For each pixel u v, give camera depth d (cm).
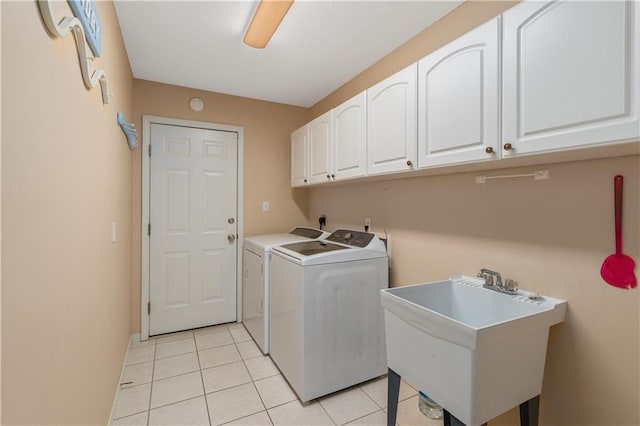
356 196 262
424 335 120
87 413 113
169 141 278
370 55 223
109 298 156
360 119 197
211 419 169
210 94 294
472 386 102
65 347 88
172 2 164
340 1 165
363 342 201
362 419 170
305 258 183
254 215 316
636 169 107
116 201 175
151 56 224
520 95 109
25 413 63
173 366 223
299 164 288
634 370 108
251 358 235
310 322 183
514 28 111
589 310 120
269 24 177
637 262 107
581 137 94
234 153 306
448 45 137
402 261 212
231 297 306
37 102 67
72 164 92
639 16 82
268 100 320
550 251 132
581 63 93
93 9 105
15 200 58
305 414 174
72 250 93
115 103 168
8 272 56
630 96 83
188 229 287
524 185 142
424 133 150
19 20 58
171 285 281
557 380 130
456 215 175
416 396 192
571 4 95
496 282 149
